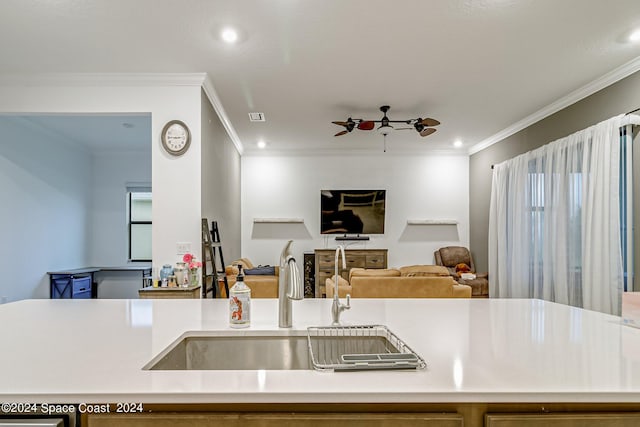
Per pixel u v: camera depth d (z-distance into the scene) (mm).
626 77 3605
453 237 7484
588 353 1133
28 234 5398
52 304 1965
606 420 892
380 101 4551
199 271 3574
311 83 3965
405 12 2646
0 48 3125
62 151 6180
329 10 2613
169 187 3648
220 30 2875
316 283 7055
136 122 5273
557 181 4430
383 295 3721
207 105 4051
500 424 883
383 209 7281
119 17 2682
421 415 885
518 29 2889
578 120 4273
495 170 6016
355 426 879
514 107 4770
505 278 5656
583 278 3928
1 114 3699
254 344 1419
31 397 867
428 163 7504
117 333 1372
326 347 1408
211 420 878
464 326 1471
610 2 2537
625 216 3559
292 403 890
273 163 7449
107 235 7020
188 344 1406
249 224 7410
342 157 7488
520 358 1085
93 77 3627
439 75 3762
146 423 884
